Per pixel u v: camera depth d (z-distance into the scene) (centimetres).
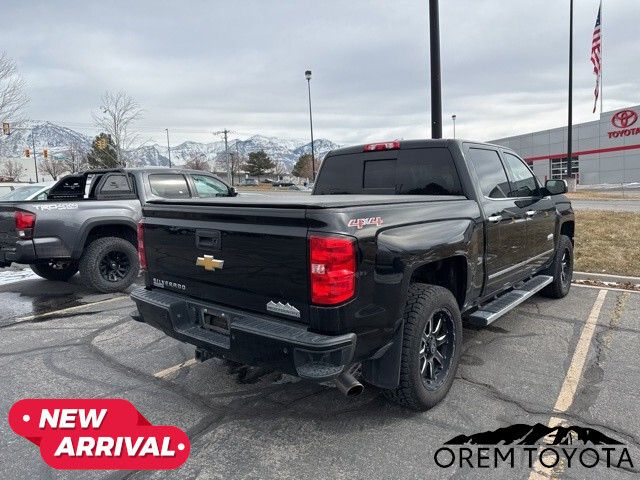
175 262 356
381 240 294
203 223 328
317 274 267
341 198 345
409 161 441
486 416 335
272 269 288
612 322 527
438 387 345
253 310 306
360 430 321
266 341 280
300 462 287
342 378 281
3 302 676
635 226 1114
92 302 670
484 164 445
